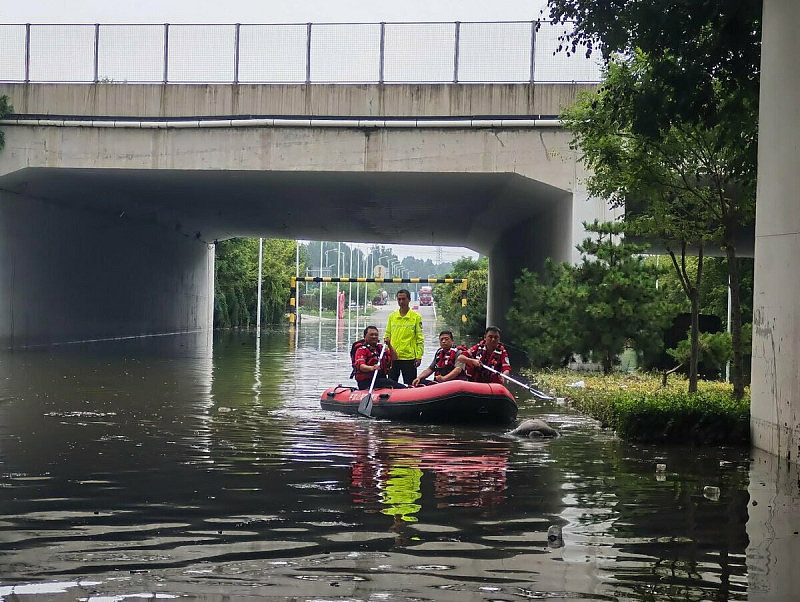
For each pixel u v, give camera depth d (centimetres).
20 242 2716
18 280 2714
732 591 533
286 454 1001
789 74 958
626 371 2130
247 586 534
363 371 1452
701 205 1451
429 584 541
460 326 5675
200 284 4828
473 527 676
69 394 1602
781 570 573
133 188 2803
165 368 2244
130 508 727
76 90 2362
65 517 695
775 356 1009
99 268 3362
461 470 913
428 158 2250
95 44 2366
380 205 3133
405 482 846
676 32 1153
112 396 1580
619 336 1977
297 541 632
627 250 1998
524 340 2325
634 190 1423
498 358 1430
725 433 1105
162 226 4066
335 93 2281
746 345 1588
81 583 538
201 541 630
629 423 1138
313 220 3756
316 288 11575
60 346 2942
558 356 2109
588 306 1955
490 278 5188
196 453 999
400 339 1510
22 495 773
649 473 903
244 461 952
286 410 1412
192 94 2330
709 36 1213
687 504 760
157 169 2355
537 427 1172
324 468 916
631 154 1416
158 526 670
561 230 2350
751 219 1428
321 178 2433
